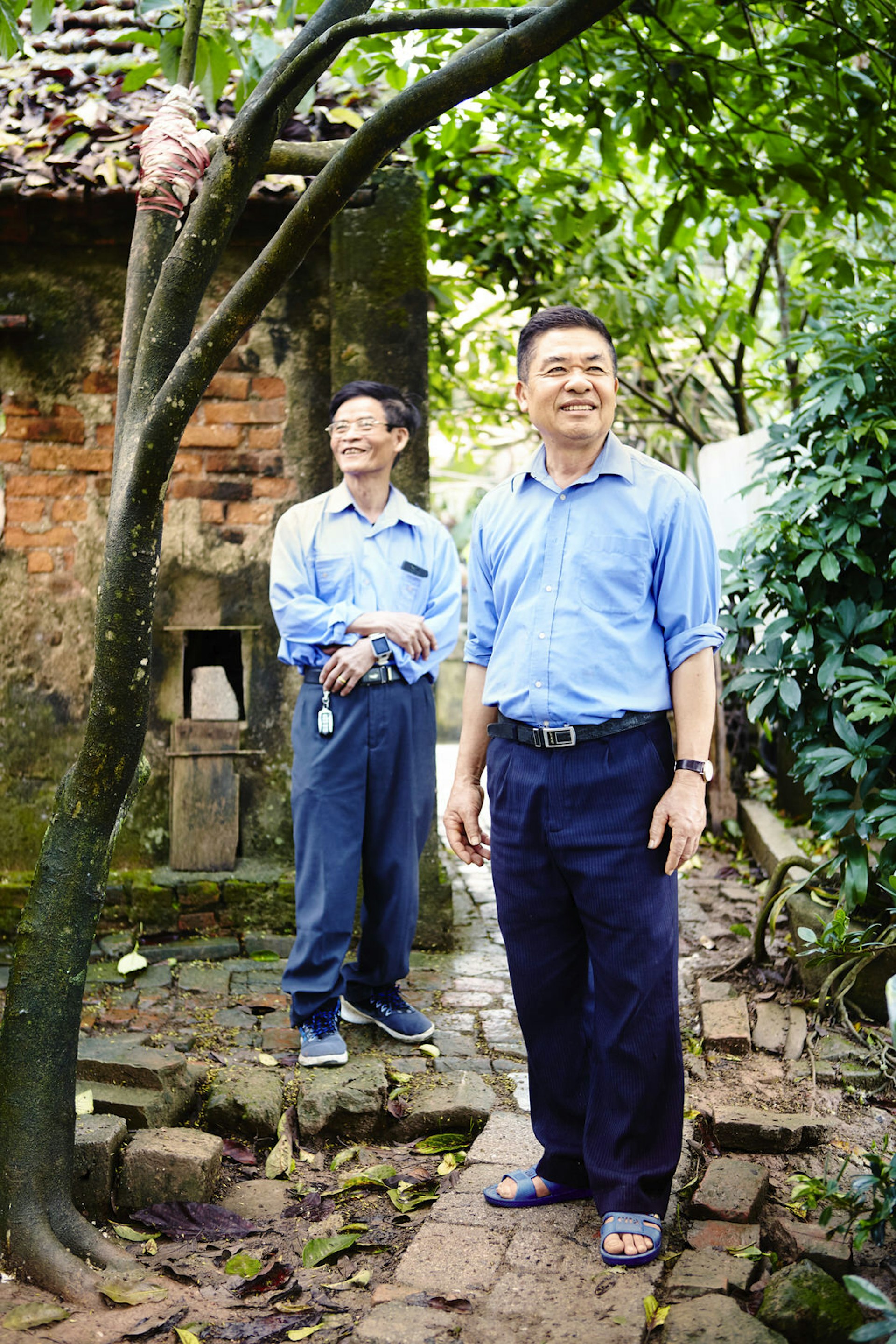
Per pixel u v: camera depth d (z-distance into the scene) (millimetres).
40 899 2279
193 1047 3229
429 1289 2102
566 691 2215
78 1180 2453
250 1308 2164
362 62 3947
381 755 3195
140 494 2242
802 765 3617
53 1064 2258
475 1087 2963
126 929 4094
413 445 4156
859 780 3223
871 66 3773
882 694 3209
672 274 5582
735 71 3910
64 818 2309
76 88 4309
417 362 4164
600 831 2217
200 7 2812
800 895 3549
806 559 3543
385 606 3324
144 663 2297
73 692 4160
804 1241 2199
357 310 4145
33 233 4113
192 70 2824
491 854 2406
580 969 2391
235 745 4188
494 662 2367
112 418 4188
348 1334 2057
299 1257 2346
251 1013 3531
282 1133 2791
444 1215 2373
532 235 5348
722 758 5328
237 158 2266
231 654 4469
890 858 3152
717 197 5090
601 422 2215
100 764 2301
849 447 3633
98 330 4168
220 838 4164
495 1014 3529
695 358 6391
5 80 4348
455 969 3961
